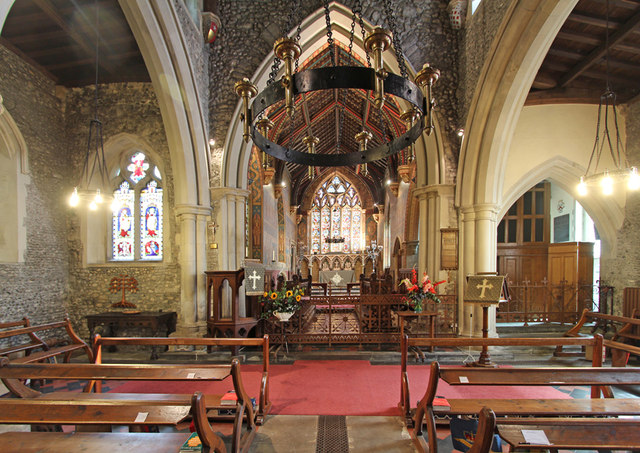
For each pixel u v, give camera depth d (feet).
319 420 12.59
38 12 18.54
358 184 66.90
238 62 24.48
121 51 22.63
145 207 25.67
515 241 32.45
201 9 24.06
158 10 18.19
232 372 9.90
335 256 66.03
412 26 24.02
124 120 24.50
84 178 24.22
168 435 7.70
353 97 35.70
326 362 19.49
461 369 9.56
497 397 14.70
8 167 20.76
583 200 25.52
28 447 7.31
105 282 24.08
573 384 9.26
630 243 23.40
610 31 18.90
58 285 23.27
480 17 21.17
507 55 18.30
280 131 36.35
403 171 36.91
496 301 17.58
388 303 21.83
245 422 11.71
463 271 22.62
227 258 23.89
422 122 12.05
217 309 20.59
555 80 23.32
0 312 19.52
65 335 23.18
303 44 24.85
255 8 24.66
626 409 8.71
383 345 21.77
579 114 24.93
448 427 11.62
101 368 9.84
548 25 16.22
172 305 23.58
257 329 21.84
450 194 23.38
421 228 24.59
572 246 28.40
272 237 43.96
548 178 26.96
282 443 11.08
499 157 21.59
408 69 23.50
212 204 23.95
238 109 23.86
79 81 24.32
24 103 21.36
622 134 24.39
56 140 23.84
